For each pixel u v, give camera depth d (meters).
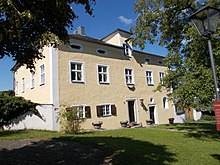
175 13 14.83
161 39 15.82
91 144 10.58
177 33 14.91
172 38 15.41
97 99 20.38
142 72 25.86
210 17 5.63
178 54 13.38
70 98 18.41
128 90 23.67
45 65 18.67
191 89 11.45
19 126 18.47
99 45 21.61
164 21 15.39
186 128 19.00
